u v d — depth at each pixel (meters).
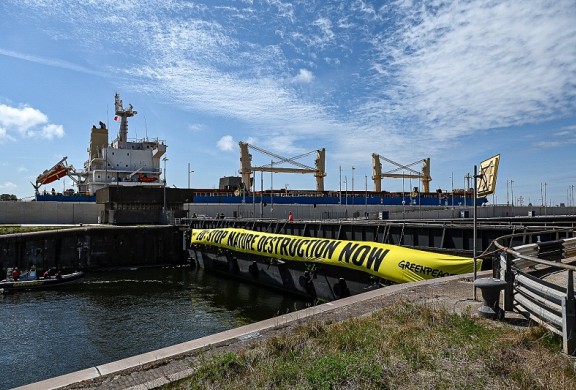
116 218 46.94
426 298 10.45
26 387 6.57
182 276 36.34
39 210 54.50
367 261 19.98
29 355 16.97
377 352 6.77
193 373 6.70
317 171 86.81
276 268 29.05
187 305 25.31
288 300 26.23
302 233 30.89
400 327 8.17
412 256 17.91
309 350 7.21
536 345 6.46
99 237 40.72
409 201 83.62
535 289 7.13
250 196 70.56
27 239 36.41
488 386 5.40
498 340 6.82
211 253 38.78
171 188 50.91
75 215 55.91
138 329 20.36
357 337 7.65
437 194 90.94
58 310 24.05
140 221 48.06
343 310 10.07
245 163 79.75
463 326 7.68
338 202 76.56
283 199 72.31
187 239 43.41
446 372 5.92
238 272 34.28
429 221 29.64
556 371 5.54
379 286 19.12
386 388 5.68
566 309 6.06
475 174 10.20
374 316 9.09
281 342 7.68
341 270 22.86
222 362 6.87
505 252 8.52
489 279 8.38
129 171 62.94
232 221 39.38
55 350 17.53
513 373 5.63
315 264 24.50
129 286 31.66
